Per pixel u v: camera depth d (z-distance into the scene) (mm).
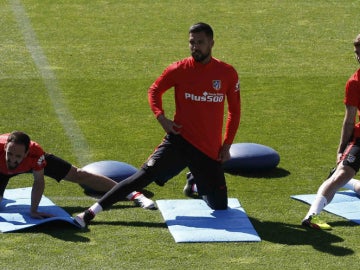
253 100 35875
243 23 46781
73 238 22125
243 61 41000
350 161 23359
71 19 46656
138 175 23344
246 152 27688
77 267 20406
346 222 23656
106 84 37344
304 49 43031
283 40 44344
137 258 20969
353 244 22062
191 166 23703
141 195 24859
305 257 21188
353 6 50031
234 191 26219
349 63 41062
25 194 25250
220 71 23156
